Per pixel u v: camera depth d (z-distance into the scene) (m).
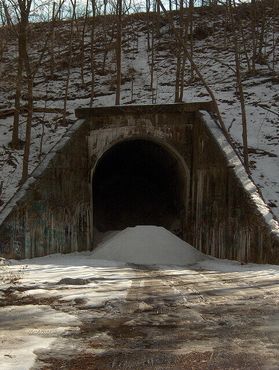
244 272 13.48
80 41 41.88
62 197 18.78
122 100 31.31
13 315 7.85
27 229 16.91
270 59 35.91
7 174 22.27
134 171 26.70
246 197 16.02
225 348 5.94
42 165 18.28
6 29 29.00
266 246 14.73
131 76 35.47
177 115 20.89
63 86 34.78
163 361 5.49
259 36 37.81
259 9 39.88
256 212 15.38
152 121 20.91
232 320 7.42
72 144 19.67
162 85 34.00
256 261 15.23
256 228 15.25
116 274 12.95
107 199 25.67
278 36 40.06
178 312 8.06
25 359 5.48
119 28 28.28
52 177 18.28
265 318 7.51
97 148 20.73
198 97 30.36
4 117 28.94
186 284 11.15
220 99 29.52
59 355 5.73
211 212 18.44
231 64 35.84
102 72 36.41
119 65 28.06
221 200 17.70
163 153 22.66
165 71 36.47
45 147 24.53
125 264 15.87
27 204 16.95
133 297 9.38
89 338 6.49
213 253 18.14
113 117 20.88
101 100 31.53
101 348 6.03
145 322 7.40
